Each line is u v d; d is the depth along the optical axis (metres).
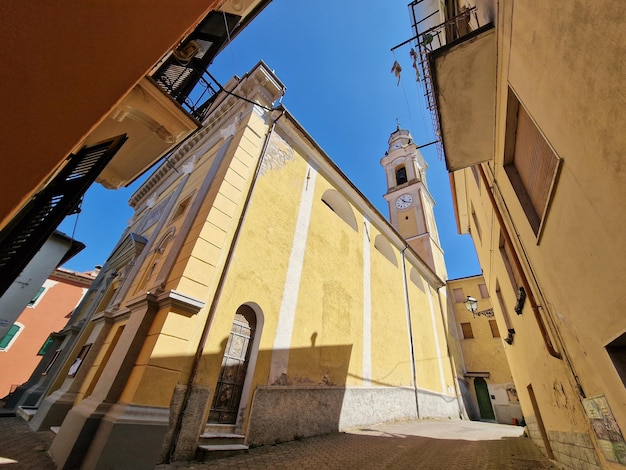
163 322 4.95
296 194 9.42
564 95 2.17
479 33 3.62
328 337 8.54
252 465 4.58
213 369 5.48
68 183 3.69
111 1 1.82
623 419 2.41
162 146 5.51
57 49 1.52
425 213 24.59
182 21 2.29
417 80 5.68
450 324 20.75
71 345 9.30
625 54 1.48
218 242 6.28
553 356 4.12
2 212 1.24
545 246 3.46
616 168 1.75
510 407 17.94
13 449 4.59
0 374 16.11
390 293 13.30
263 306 6.91
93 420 4.14
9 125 1.32
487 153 5.18
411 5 5.98
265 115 9.34
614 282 2.10
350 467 4.90
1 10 1.33
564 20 1.96
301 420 6.82
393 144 32.31
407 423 10.71
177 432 4.64
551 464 5.35
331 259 9.93
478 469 5.13
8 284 2.71
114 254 12.82
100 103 1.71
